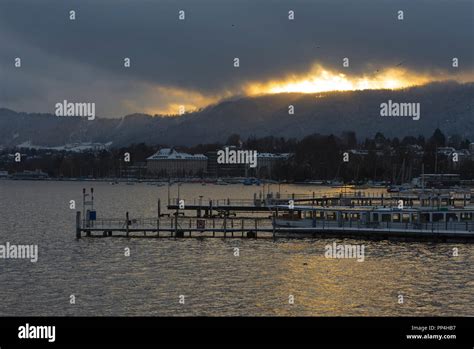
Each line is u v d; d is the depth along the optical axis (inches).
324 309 3270.2
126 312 3228.3
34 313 3225.9
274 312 3218.5
